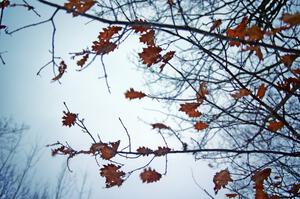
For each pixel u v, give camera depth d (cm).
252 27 193
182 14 167
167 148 244
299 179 291
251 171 277
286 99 230
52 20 171
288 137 244
